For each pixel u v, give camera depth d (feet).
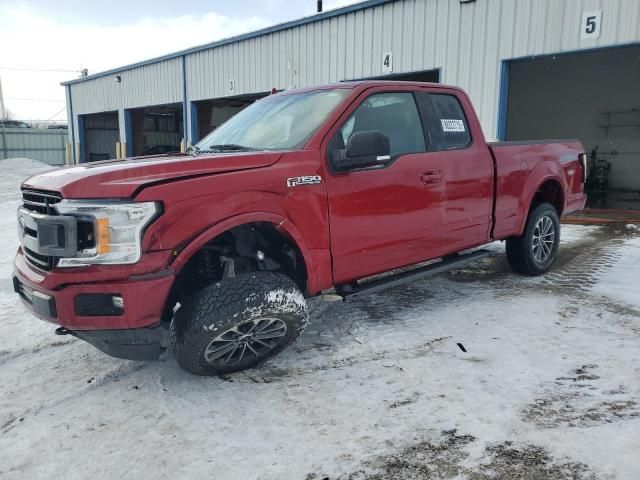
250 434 8.63
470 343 12.19
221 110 72.74
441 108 14.42
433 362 11.19
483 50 37.47
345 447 8.22
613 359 11.18
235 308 9.61
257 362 10.87
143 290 8.96
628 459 7.74
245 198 9.93
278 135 12.20
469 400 9.55
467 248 15.01
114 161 11.30
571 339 12.30
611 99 63.36
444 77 39.99
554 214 18.34
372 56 44.98
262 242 11.29
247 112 14.47
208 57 64.18
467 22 38.09
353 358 11.51
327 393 9.95
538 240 17.94
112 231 8.91
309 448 8.21
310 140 11.29
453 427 8.70
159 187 9.12
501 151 15.67
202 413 9.30
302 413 9.24
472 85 38.40
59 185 9.27
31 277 9.64
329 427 8.79
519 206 16.40
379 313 14.38
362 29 45.50
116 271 8.91
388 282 12.84
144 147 88.48
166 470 7.74
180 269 9.37
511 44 35.94
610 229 28.55
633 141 62.28
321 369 11.00
